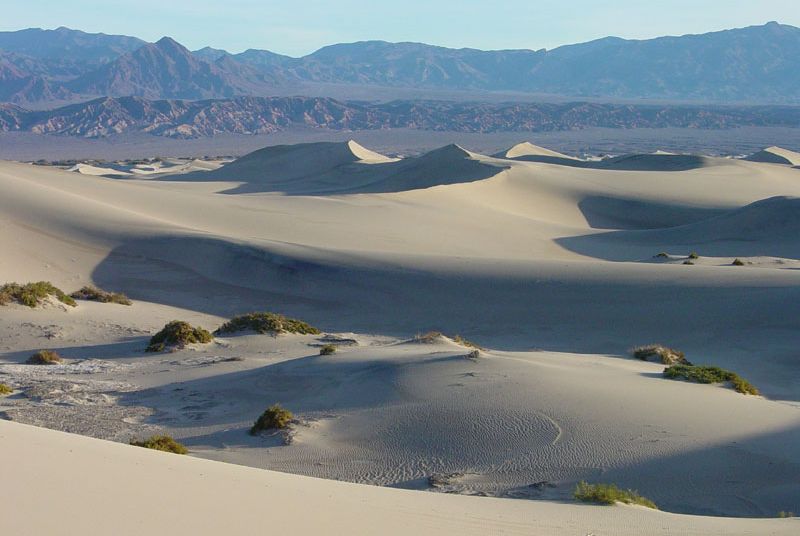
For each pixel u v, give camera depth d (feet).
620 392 67.97
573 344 118.32
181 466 32.24
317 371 81.05
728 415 63.00
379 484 50.90
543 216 313.53
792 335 114.11
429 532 28.99
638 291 138.10
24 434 31.68
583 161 511.81
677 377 77.97
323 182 434.30
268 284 158.30
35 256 166.40
